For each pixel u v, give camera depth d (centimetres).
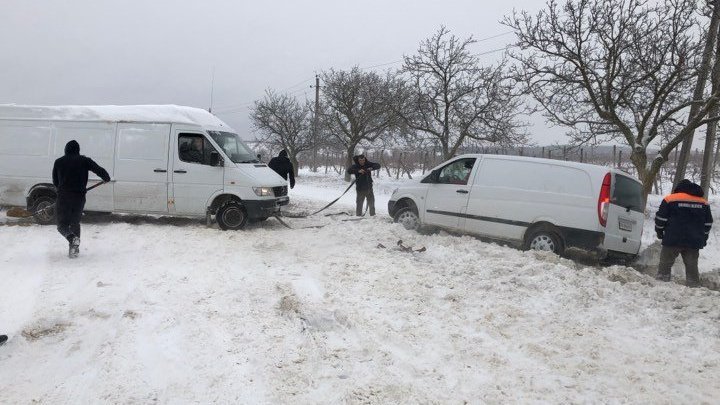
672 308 528
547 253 712
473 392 350
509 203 820
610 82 1184
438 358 403
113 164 974
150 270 628
